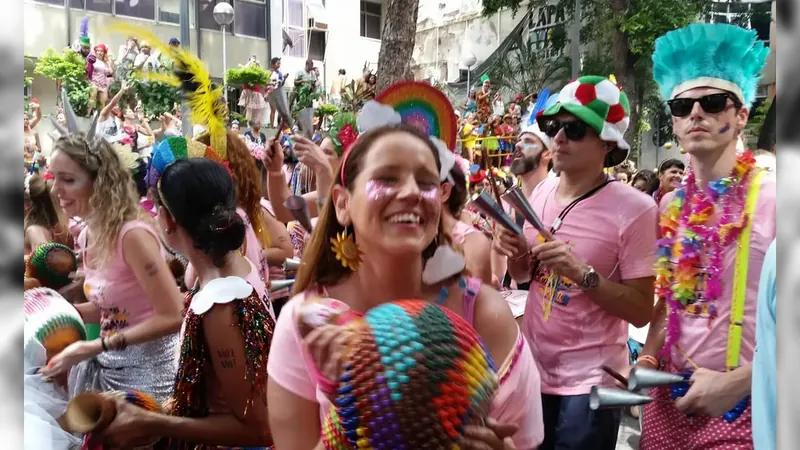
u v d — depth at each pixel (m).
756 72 1.96
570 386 2.35
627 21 16.86
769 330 1.20
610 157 2.56
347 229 1.44
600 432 2.28
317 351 1.08
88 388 2.34
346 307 1.25
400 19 7.17
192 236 1.85
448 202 2.07
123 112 10.73
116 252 2.24
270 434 1.73
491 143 9.81
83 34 14.68
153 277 2.21
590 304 2.35
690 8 16.33
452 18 27.06
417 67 26.92
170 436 1.72
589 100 2.39
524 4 24.38
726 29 1.95
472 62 22.73
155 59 12.09
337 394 0.98
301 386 1.30
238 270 1.93
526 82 22.48
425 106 1.61
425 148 1.31
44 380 2.06
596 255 2.35
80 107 13.05
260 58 18.98
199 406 1.78
